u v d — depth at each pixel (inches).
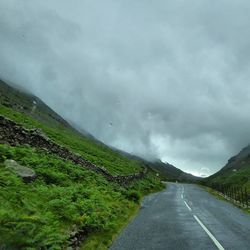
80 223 593.3
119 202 1106.1
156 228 770.2
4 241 377.1
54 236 438.9
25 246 389.7
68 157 1312.7
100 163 2123.5
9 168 673.6
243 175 5561.0
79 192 813.9
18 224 403.2
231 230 757.3
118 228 737.6
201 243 594.2
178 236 665.0
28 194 597.3
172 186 3887.8
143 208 1238.3
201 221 903.7
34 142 1111.6
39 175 786.2
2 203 476.1
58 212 587.8
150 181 3061.0
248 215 1200.8
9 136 980.6
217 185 3233.3
